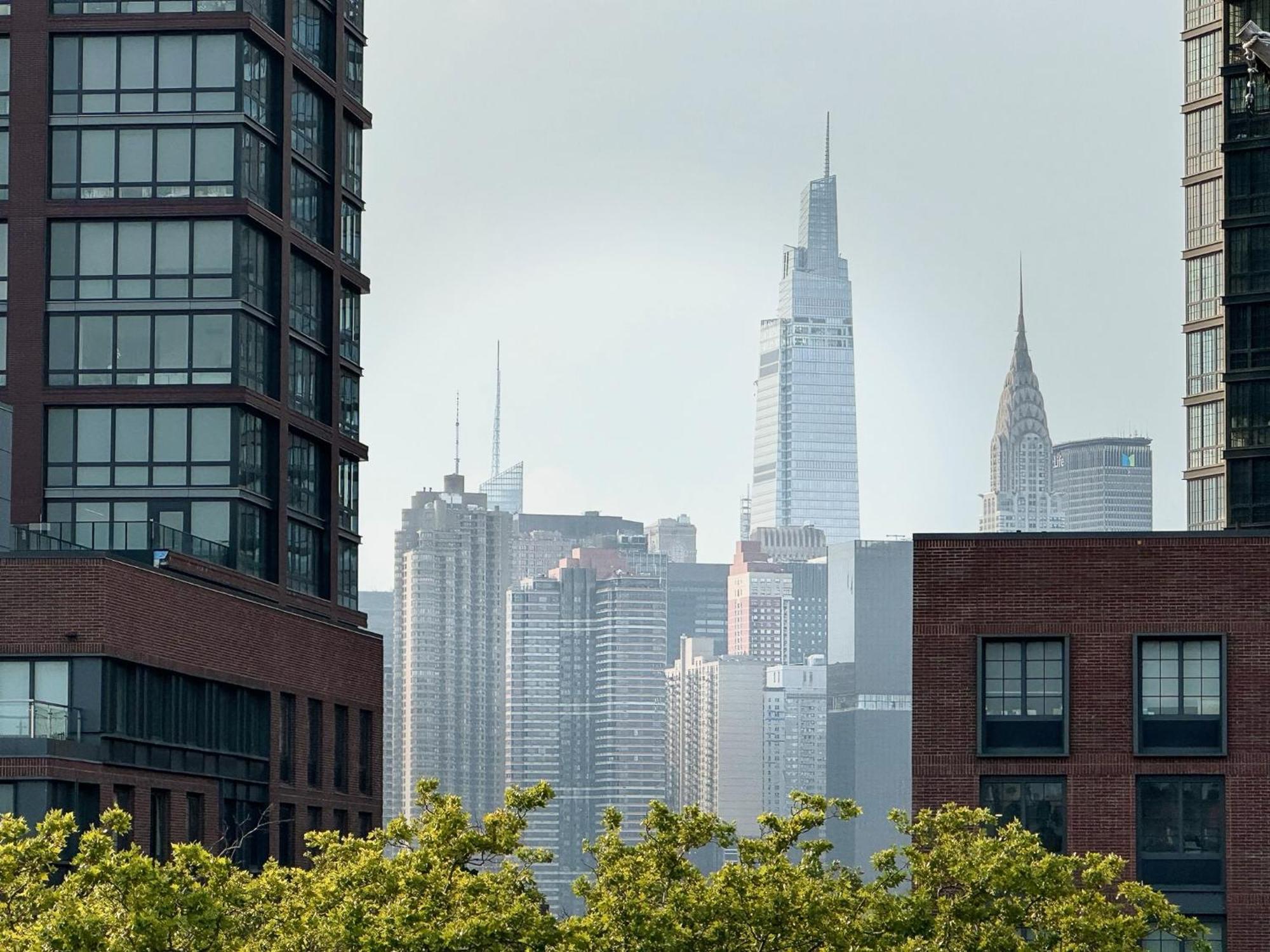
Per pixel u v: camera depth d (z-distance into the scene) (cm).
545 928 9362
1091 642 13775
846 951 9625
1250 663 13650
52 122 19388
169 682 16312
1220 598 13725
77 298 19225
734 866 9812
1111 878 10438
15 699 15112
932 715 13850
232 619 17475
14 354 19062
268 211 19675
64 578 15200
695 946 9506
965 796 13775
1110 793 13675
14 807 13938
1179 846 13612
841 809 10400
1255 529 13812
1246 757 13588
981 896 10094
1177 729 13688
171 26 19400
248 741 17812
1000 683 13862
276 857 18012
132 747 15500
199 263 19212
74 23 19425
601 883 9931
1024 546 13900
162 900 9050
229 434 19025
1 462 17050
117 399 19012
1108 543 13838
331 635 19662
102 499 19000
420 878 9725
